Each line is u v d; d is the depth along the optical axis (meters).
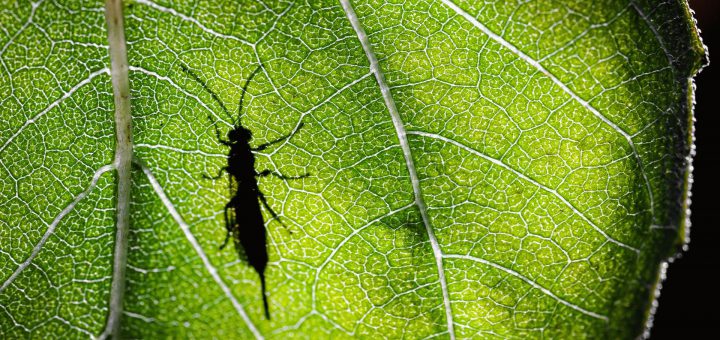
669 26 0.08
